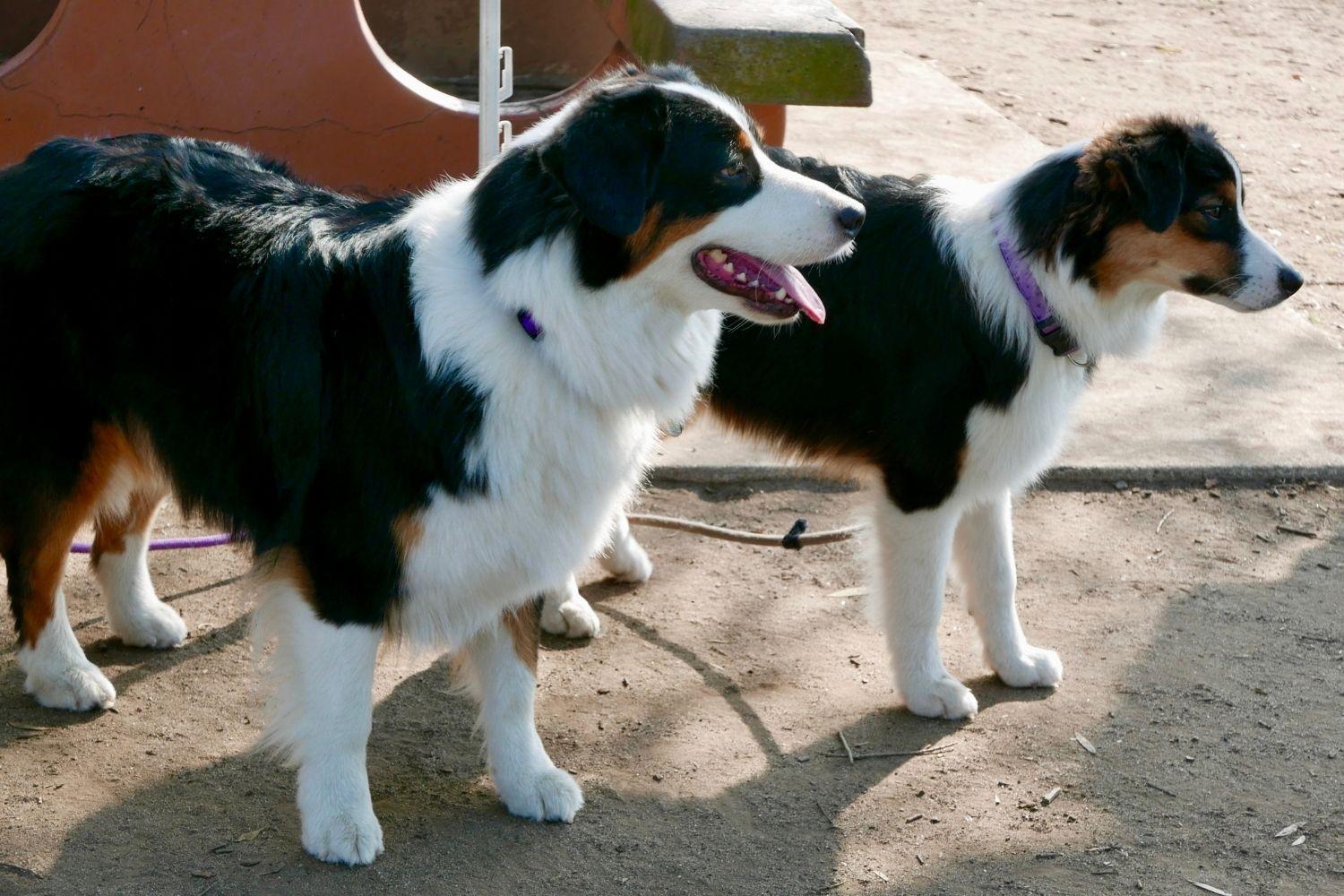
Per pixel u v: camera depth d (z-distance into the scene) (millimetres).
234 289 3064
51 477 3377
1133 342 3760
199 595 4211
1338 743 3760
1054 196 3549
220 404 3098
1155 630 4309
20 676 3730
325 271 2990
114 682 3750
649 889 3104
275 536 3045
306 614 3010
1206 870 3258
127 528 3779
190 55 5543
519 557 3027
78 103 5559
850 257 3779
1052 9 13164
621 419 3051
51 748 3447
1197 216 3525
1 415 3316
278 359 2980
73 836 3141
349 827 3098
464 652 3332
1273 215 8039
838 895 3127
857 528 3979
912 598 3770
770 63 4848
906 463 3736
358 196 3707
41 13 7102
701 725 3748
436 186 3389
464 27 7672
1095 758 3674
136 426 3287
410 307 2908
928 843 3318
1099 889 3180
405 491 2889
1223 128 9750
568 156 2678
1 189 3299
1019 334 3592
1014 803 3480
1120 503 5082
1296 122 10047
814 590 4480
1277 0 13945
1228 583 4605
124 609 3877
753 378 3979
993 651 3994
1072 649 4199
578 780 3477
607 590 4418
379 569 2955
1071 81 10742
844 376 3826
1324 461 5281
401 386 2879
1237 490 5195
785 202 2887
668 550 4664
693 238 2865
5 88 5496
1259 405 5699
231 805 3299
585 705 3807
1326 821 3441
